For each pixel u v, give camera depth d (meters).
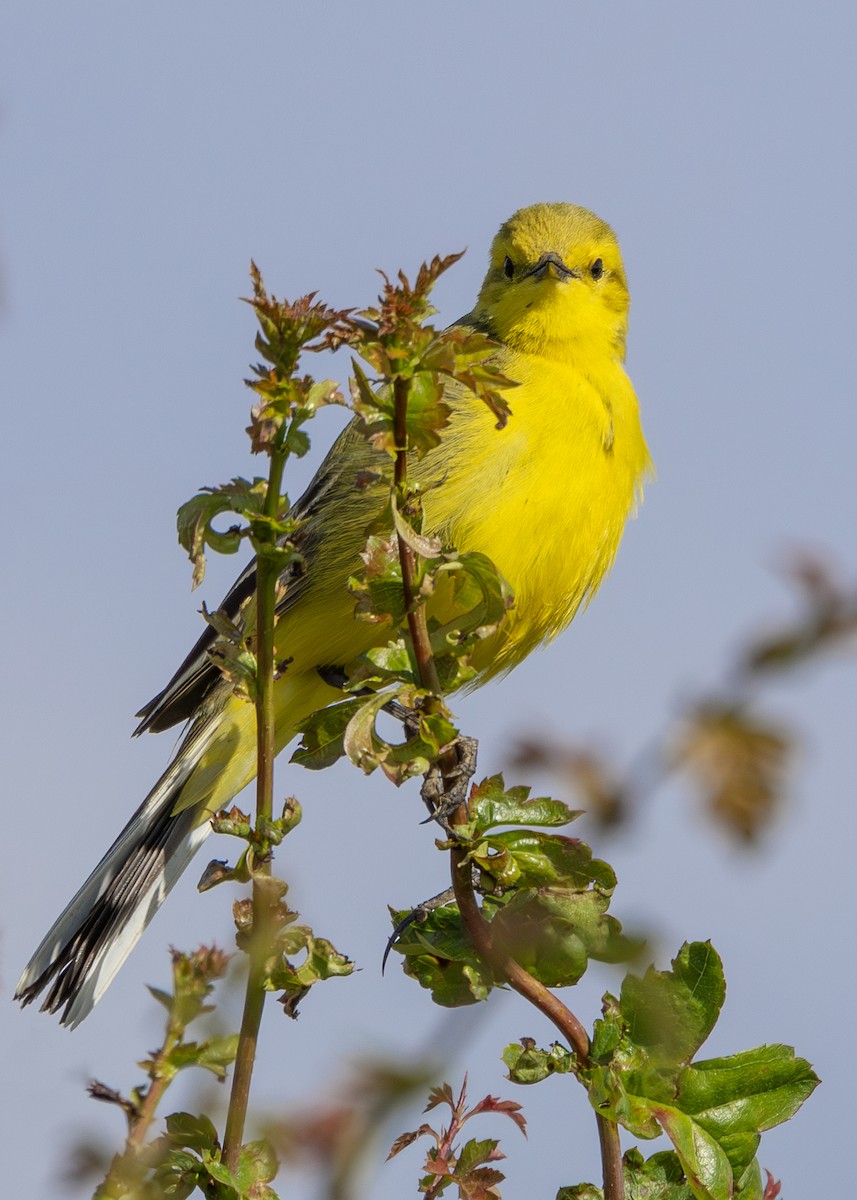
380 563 5.91
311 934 5.51
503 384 5.37
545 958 6.33
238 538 5.68
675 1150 6.13
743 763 3.60
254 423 5.39
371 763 5.90
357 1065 4.20
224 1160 5.29
